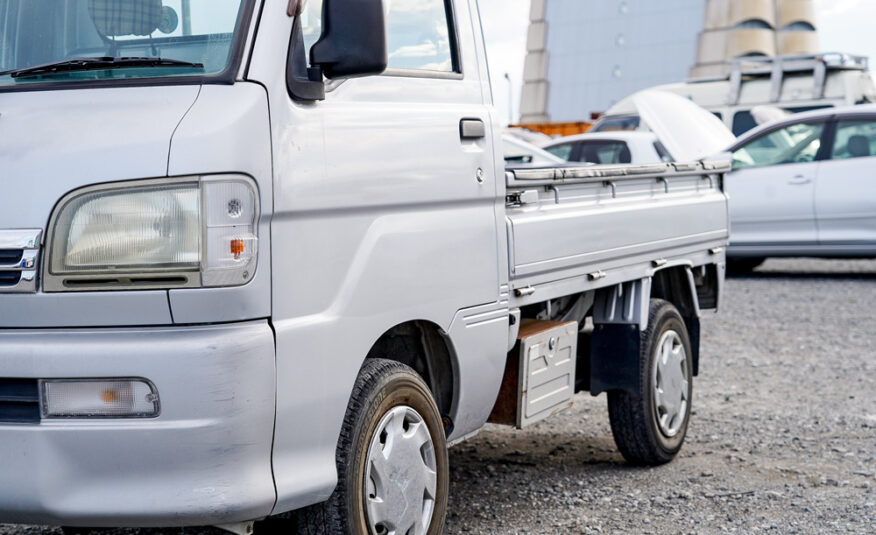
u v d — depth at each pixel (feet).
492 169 13.64
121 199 9.62
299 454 10.50
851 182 42.96
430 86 12.85
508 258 13.89
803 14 257.14
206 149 9.64
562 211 15.49
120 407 9.65
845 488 17.07
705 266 20.83
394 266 11.74
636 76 256.93
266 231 10.04
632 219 17.25
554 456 19.34
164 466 9.62
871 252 42.93
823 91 59.31
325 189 10.75
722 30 246.47
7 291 9.75
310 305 10.59
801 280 45.96
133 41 10.91
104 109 10.07
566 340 15.93
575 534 14.76
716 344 31.58
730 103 61.77
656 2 254.06
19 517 9.91
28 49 11.27
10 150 9.89
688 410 19.13
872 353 29.60
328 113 11.00
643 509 15.90
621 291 17.65
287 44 10.61
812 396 24.44
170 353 9.52
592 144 50.14
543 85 271.08
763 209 44.65
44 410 9.75
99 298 9.61
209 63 10.44
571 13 265.13
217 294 9.61
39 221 9.69
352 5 10.46
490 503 16.25
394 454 11.82
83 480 9.70
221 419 9.62
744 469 18.29
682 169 19.38
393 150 11.82
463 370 13.09
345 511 11.10
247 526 10.41
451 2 13.53
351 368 11.09
